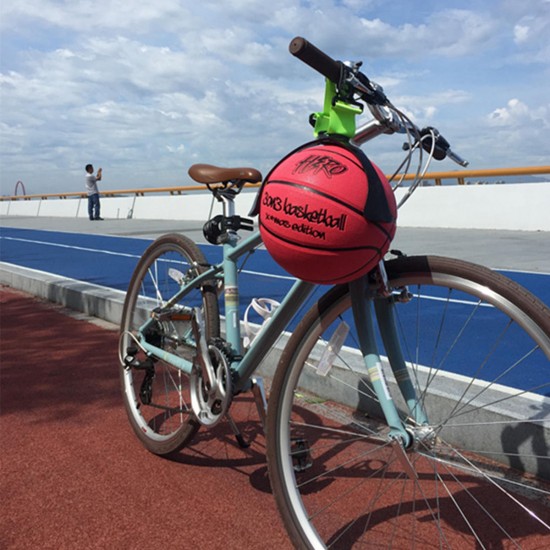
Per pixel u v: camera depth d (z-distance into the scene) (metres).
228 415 2.72
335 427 2.98
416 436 1.74
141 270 3.29
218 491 2.46
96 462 2.74
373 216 1.50
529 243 9.90
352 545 2.04
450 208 12.95
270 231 1.61
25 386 3.79
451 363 3.67
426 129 1.80
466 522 2.15
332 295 1.88
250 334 2.49
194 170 2.62
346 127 1.64
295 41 1.49
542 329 1.53
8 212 32.47
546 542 2.03
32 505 2.37
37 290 6.92
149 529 2.19
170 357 2.79
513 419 2.49
